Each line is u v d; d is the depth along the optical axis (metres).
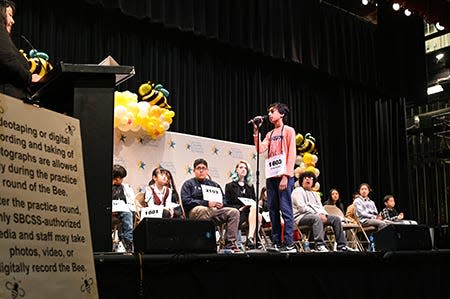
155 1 7.25
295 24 8.74
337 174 9.51
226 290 3.06
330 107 9.71
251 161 7.99
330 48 9.14
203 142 7.50
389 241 4.04
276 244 4.86
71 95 2.89
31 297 1.98
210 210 5.20
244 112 8.55
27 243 2.02
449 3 9.42
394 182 10.13
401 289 3.92
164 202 5.86
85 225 2.25
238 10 8.11
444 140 11.37
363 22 9.70
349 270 3.67
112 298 2.63
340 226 5.74
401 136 10.33
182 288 2.90
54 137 2.22
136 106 6.60
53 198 2.15
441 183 11.30
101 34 7.22
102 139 2.73
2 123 2.03
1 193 1.97
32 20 6.70
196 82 8.07
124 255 2.67
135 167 6.77
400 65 9.93
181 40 8.02
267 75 8.98
